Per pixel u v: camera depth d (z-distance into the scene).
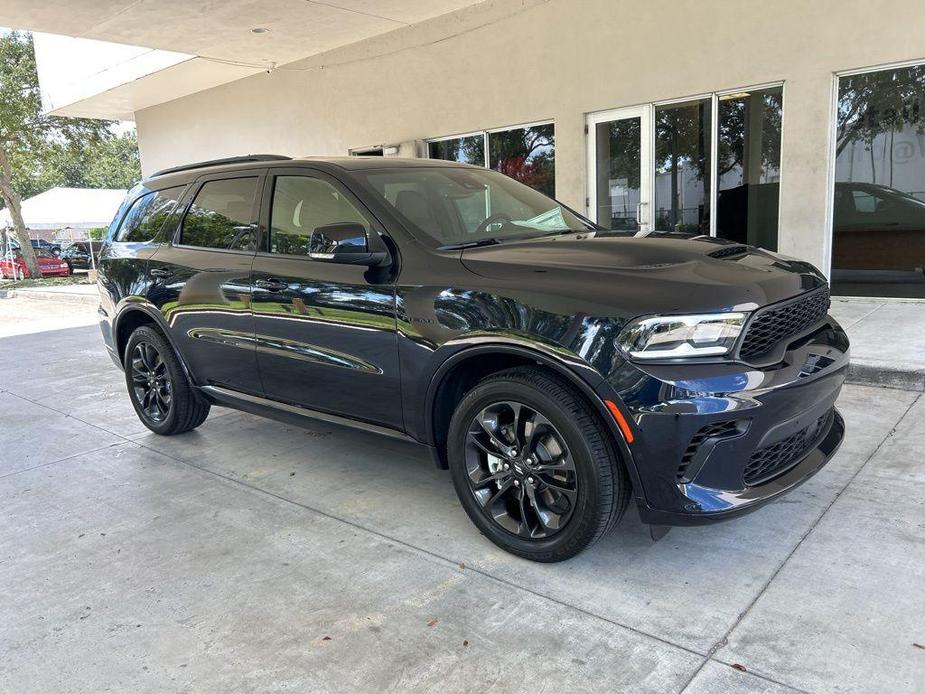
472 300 2.97
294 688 2.29
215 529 3.50
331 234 3.25
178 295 4.43
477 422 3.05
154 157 17.42
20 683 2.38
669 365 2.54
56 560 3.26
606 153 9.34
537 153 10.10
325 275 3.56
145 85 14.46
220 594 2.89
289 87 13.44
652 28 8.48
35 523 3.70
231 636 2.59
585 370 2.64
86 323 11.93
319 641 2.54
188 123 16.05
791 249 7.94
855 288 7.84
